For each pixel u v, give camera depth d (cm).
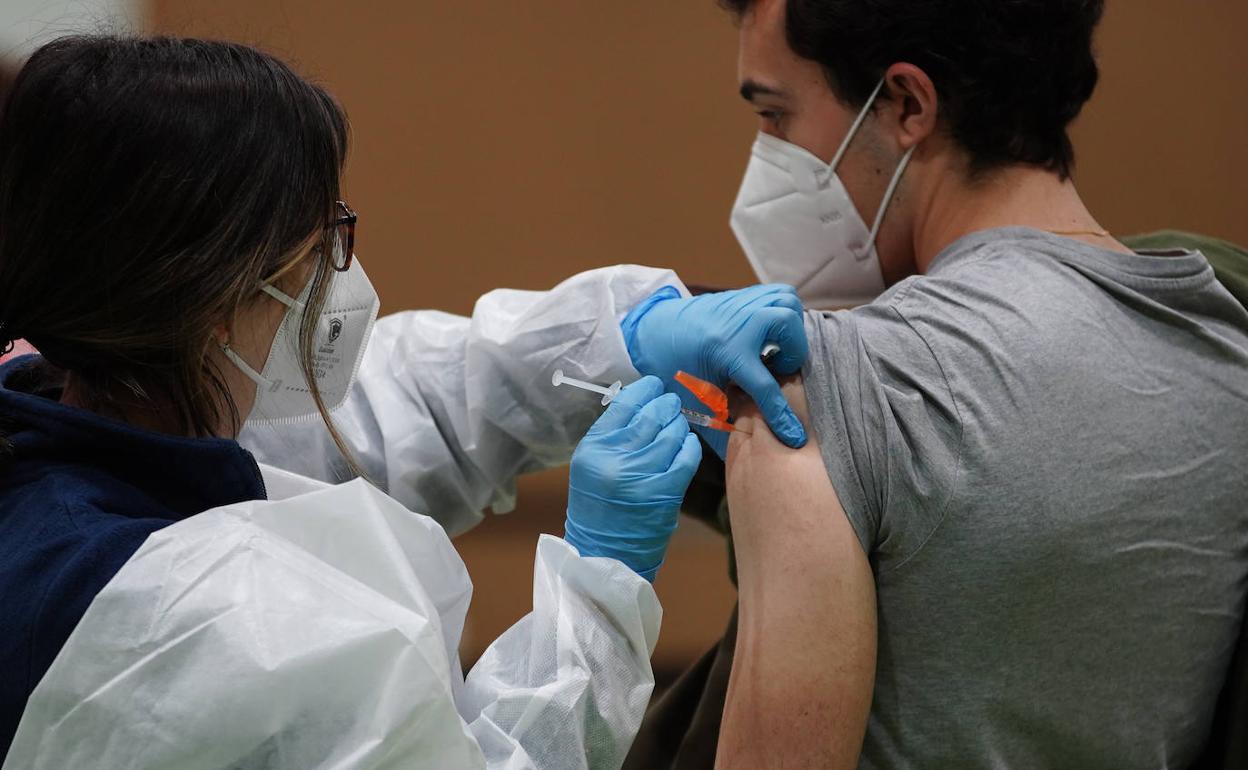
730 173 839
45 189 212
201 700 186
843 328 271
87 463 220
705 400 275
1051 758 274
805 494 259
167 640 189
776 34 315
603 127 838
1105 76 793
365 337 286
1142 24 786
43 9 458
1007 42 285
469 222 848
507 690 238
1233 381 277
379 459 366
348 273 278
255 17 798
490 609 795
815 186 325
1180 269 278
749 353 270
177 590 192
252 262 219
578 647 242
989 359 258
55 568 199
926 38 290
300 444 352
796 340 271
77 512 206
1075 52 293
